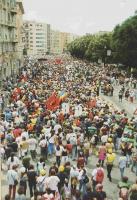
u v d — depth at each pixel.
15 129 27.47
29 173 20.25
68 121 31.69
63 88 53.44
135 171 25.50
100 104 41.31
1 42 86.12
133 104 53.81
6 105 44.78
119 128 29.16
